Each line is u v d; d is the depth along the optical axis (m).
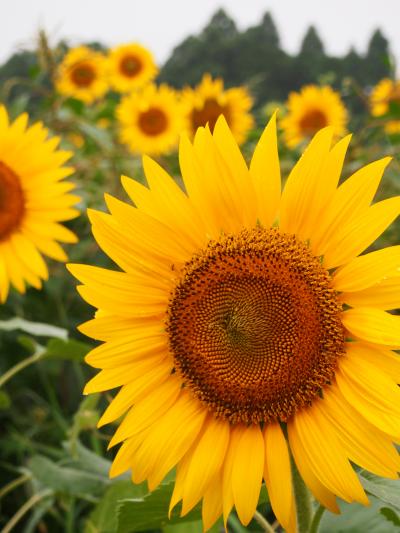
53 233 1.27
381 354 0.68
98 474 0.94
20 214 1.27
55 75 1.78
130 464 0.73
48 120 1.78
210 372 0.74
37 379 1.42
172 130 1.84
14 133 1.28
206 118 1.84
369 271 0.68
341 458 0.66
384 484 0.70
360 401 0.67
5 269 1.26
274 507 0.67
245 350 0.73
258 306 0.73
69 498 1.05
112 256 0.76
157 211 0.75
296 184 0.72
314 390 0.71
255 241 0.75
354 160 1.58
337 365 0.70
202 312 0.75
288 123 1.94
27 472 1.08
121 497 0.91
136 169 1.79
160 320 0.76
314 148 0.71
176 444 0.72
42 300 1.48
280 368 0.71
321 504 0.68
